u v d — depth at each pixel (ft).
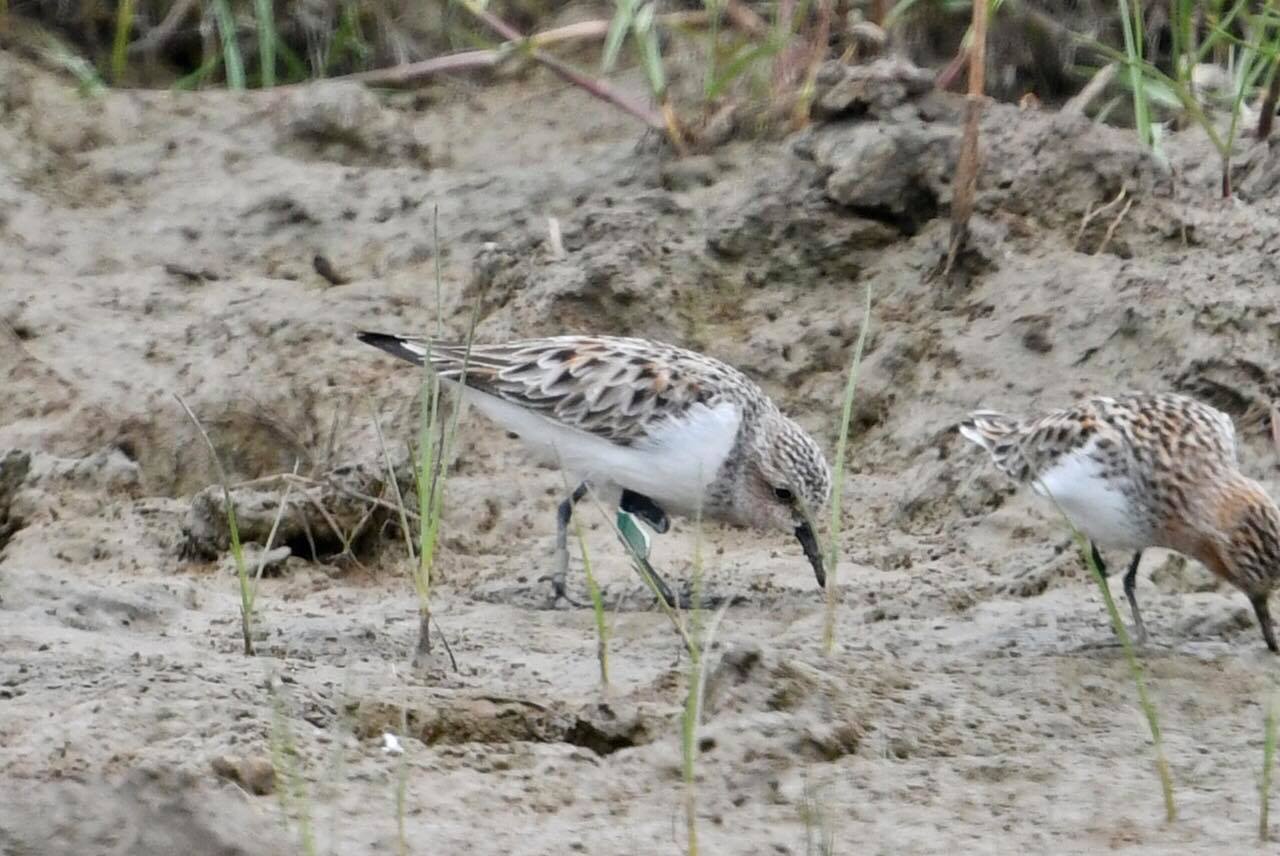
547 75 58.13
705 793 24.39
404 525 32.07
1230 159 47.47
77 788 20.59
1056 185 46.26
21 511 41.09
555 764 25.12
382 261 49.26
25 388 44.68
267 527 39.01
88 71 57.00
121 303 47.80
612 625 34.96
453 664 31.01
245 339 46.14
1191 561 37.06
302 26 61.98
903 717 27.73
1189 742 27.43
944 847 22.76
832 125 47.80
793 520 38.04
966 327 44.27
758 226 46.50
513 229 49.34
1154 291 43.16
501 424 39.83
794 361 44.42
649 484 38.11
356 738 25.98
